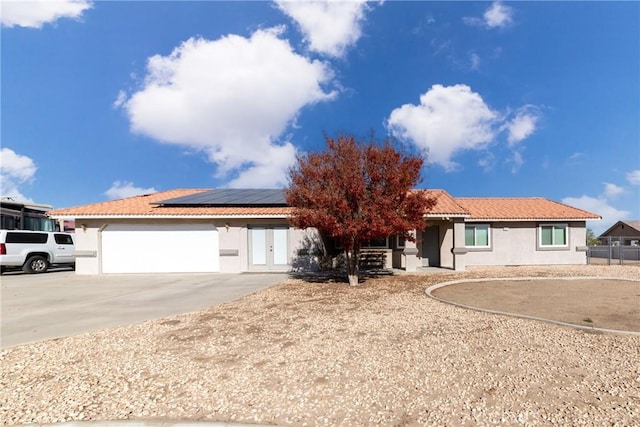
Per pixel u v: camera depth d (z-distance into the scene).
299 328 6.85
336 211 11.58
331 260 17.52
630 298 9.91
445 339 5.98
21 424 3.69
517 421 3.54
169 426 3.59
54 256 18.83
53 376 4.81
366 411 3.78
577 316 7.76
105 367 5.09
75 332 6.99
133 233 17.25
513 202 22.42
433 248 19.34
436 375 4.58
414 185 12.20
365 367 4.86
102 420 3.71
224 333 6.62
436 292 11.12
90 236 17.06
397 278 14.31
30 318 8.20
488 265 19.78
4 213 21.69
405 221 11.57
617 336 6.11
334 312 8.17
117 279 15.37
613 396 3.98
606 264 21.14
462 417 3.62
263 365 5.02
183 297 10.73
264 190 22.33
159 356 5.48
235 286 12.84
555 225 20.34
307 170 11.80
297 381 4.49
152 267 17.17
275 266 17.17
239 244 17.14
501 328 6.64
